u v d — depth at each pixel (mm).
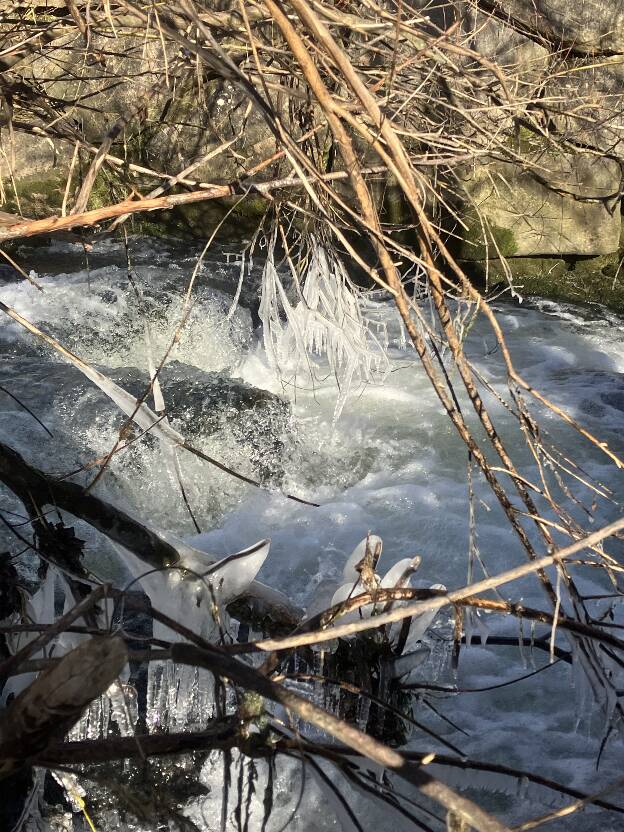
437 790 1471
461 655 4656
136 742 1869
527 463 6672
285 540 5883
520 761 3910
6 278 8906
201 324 8172
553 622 2135
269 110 1909
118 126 2225
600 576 5301
